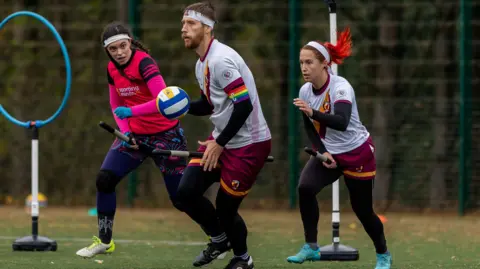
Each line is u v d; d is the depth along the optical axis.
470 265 24.69
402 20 44.09
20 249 27.52
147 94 22.97
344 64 44.16
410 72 43.50
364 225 22.34
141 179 41.22
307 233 22.64
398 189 40.19
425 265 24.70
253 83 20.30
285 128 41.00
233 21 46.81
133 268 24.00
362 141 21.84
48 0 48.34
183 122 41.62
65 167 43.66
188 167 21.05
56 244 27.72
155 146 23.41
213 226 22.06
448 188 39.66
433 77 43.34
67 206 42.78
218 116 20.25
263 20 46.84
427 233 32.81
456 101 39.12
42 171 43.75
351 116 21.69
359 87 43.38
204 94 21.28
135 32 40.47
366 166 21.83
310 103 21.84
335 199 25.62
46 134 43.97
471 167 38.62
